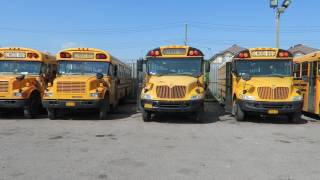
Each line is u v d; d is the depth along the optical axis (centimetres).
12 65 1761
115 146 1050
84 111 1827
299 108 1545
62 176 751
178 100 1516
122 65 2348
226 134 1281
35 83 1733
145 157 915
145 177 747
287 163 870
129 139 1164
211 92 2908
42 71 1781
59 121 1599
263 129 1413
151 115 1705
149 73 1686
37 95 1748
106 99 1700
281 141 1157
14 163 850
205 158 912
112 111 1967
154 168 813
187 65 1675
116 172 780
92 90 1605
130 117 1756
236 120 1653
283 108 1537
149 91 1559
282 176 764
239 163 864
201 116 1581
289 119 1645
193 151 991
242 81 1638
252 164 856
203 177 750
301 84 1891
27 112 1662
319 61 1659
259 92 1554
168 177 748
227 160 893
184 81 1548
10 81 1623
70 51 1767
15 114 1853
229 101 1869
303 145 1095
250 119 1712
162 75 1667
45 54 1842
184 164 850
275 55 1691
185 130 1366
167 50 1683
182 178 743
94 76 1695
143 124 1520
